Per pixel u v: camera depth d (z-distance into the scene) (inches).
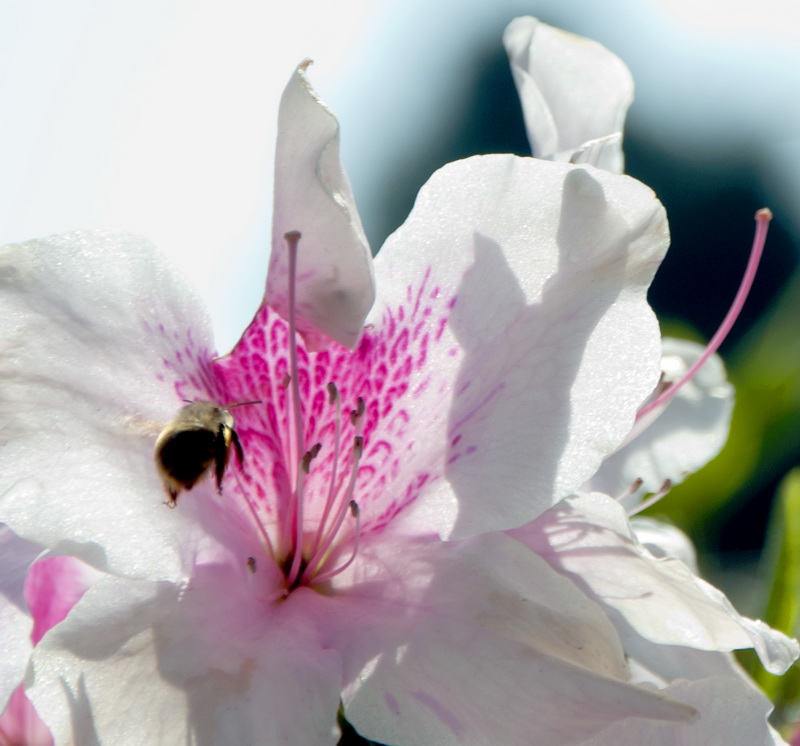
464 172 16.3
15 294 15.7
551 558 16.5
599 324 16.0
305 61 15.7
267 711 15.5
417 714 15.6
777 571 18.6
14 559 16.1
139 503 15.7
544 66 18.0
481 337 16.3
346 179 15.8
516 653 15.6
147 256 16.1
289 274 15.9
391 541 16.4
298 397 16.3
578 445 15.9
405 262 16.4
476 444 16.2
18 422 15.6
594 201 16.1
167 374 16.1
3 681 15.8
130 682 15.5
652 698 15.2
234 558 16.2
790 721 18.2
